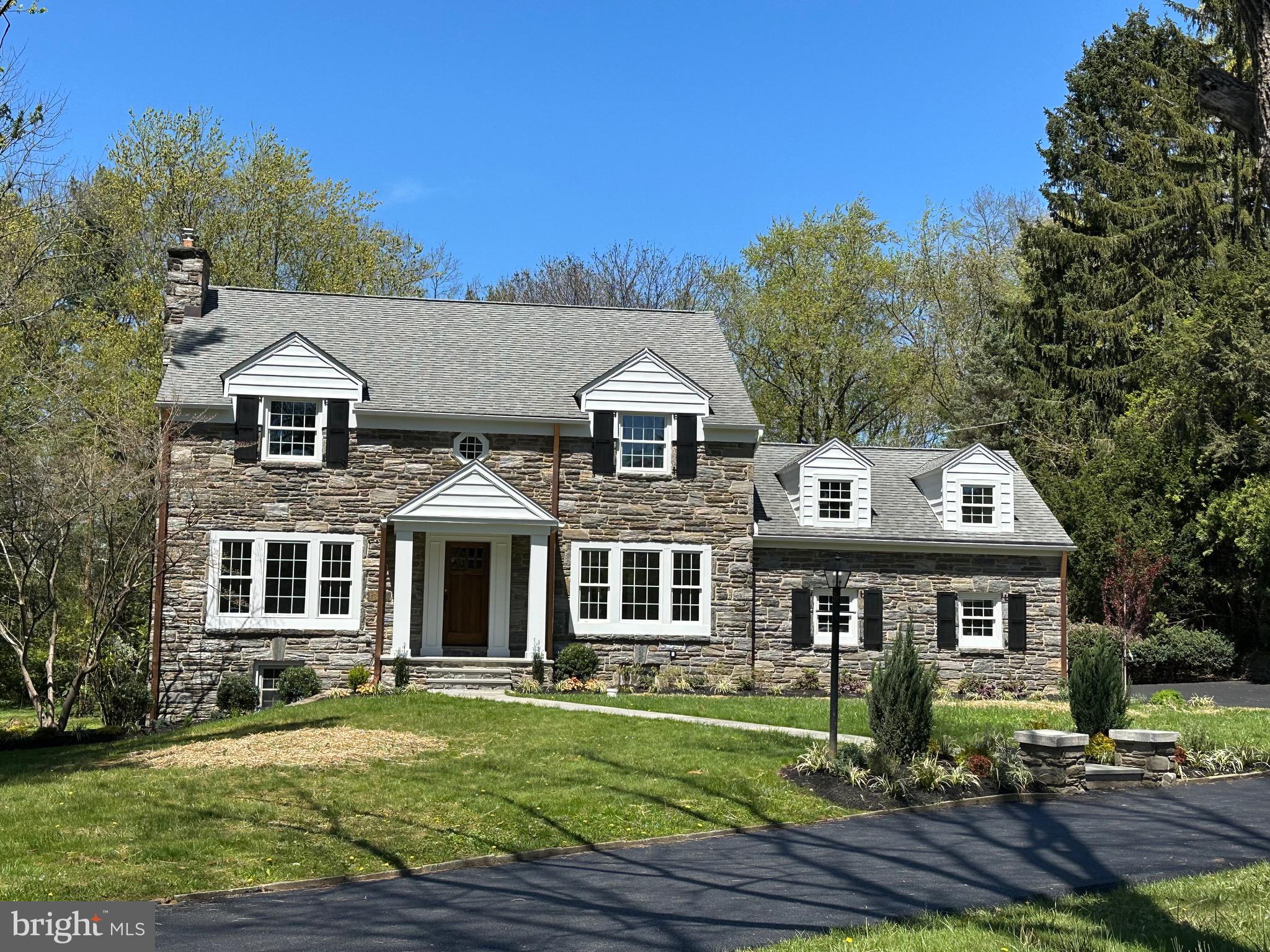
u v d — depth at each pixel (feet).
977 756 53.57
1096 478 119.03
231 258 126.41
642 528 90.74
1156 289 135.03
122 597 75.05
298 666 84.89
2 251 83.87
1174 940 26.25
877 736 53.47
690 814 45.57
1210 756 57.82
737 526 91.97
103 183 119.44
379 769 51.19
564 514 89.92
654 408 91.15
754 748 56.54
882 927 28.96
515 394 91.50
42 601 85.66
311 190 134.41
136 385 108.78
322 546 86.22
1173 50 144.87
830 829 44.50
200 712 83.30
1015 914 29.86
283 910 32.81
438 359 93.97
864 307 155.02
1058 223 149.79
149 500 77.46
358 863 38.19
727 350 100.94
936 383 160.66
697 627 90.68
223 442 85.51
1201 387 109.91
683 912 32.14
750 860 39.09
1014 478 103.71
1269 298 106.01
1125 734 55.57
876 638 95.04
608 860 39.45
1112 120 146.00
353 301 99.19
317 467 86.53
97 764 55.36
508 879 36.73
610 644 89.45
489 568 89.45
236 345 91.20
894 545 95.55
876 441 167.43
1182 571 114.01
